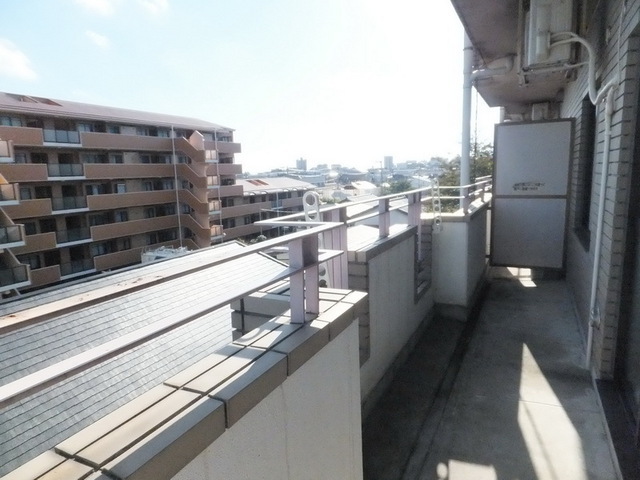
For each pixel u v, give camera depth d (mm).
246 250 1146
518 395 2996
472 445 2484
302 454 1367
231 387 1054
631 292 2641
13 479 743
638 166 2553
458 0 3902
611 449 2322
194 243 25578
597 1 3463
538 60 3498
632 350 2529
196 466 920
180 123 26203
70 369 716
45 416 3391
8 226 15312
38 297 4793
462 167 6625
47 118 19297
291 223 1751
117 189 22109
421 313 4285
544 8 3395
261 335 1389
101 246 21547
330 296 1822
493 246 5973
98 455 798
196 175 24906
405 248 3682
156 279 875
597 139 3471
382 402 3008
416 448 2490
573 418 2688
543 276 6098
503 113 9680
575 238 4766
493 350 3777
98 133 20734
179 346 4676
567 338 3936
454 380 3275
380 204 3232
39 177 18422
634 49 2500
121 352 797
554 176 5543
